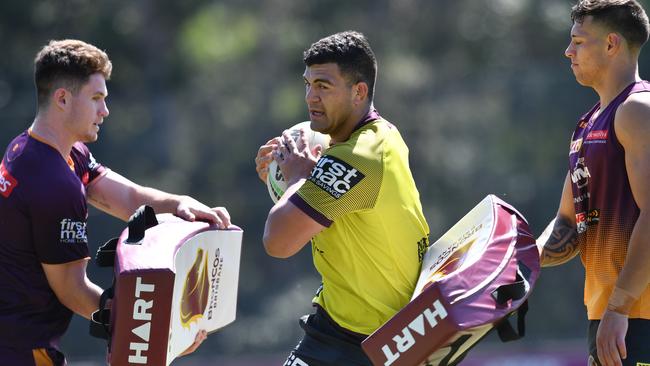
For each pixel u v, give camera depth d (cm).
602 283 1786
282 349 8700
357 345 1795
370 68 1788
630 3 1766
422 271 1792
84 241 1791
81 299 1777
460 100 10412
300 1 10775
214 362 7856
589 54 1783
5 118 9306
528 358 6222
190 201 1950
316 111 1789
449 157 9969
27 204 1747
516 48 10744
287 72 10575
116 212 2008
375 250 1764
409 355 1598
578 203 1827
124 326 1638
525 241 1712
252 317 8988
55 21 10169
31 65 10106
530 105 10344
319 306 1856
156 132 10212
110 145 10019
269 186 1941
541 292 8769
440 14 10675
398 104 10019
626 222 1745
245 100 10419
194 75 10531
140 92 10362
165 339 1642
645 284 1695
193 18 10656
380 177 1731
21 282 1778
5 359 1775
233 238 1969
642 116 1700
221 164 10094
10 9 9988
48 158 1772
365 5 10631
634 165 1706
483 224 1731
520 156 9981
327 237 1789
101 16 10206
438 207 9700
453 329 1576
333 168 1727
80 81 1786
